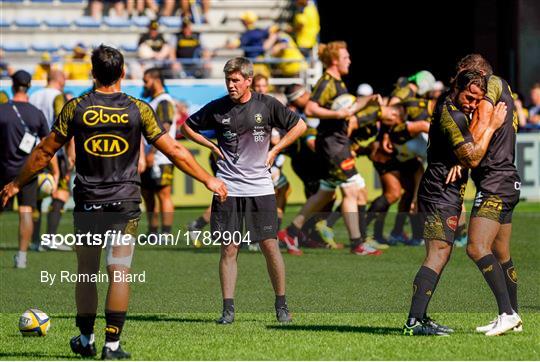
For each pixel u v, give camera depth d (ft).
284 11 271.90
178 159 77.30
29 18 258.16
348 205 146.92
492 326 88.99
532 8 275.18
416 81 153.17
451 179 85.10
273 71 239.30
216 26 263.70
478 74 83.51
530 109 239.30
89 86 218.79
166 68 233.76
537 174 217.56
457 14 300.40
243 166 94.84
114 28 260.01
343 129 144.15
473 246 87.25
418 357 77.71
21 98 136.15
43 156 77.10
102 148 75.51
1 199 78.33
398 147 153.48
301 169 155.22
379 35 323.37
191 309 104.22
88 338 79.51
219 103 95.50
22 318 89.10
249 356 78.64
